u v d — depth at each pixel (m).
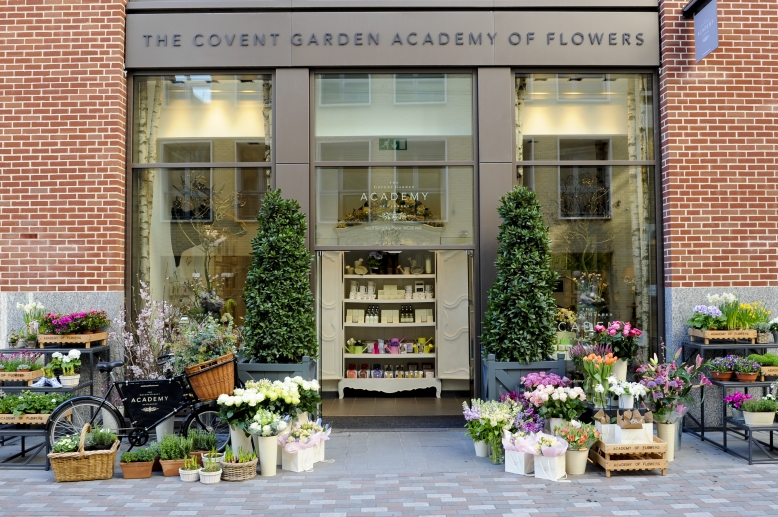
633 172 8.26
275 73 8.11
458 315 10.49
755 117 8.02
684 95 8.02
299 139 8.05
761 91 8.05
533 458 6.20
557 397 6.50
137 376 7.66
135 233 8.19
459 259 10.54
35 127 7.91
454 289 10.52
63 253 7.87
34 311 7.67
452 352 10.45
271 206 7.43
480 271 8.04
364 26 8.07
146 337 7.82
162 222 8.22
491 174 8.05
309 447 6.38
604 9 8.15
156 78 8.26
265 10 8.09
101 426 6.64
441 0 8.09
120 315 7.81
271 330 7.21
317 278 8.69
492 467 6.42
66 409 6.45
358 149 8.22
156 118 8.25
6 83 7.93
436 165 8.20
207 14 8.09
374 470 6.34
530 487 5.79
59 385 7.00
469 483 5.91
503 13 8.09
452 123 8.23
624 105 8.30
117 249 7.90
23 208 7.89
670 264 7.94
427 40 8.07
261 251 7.32
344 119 8.23
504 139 8.08
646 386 6.66
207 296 8.18
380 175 8.21
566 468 6.20
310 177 8.12
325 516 5.10
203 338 7.14
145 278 8.16
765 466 6.38
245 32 8.08
